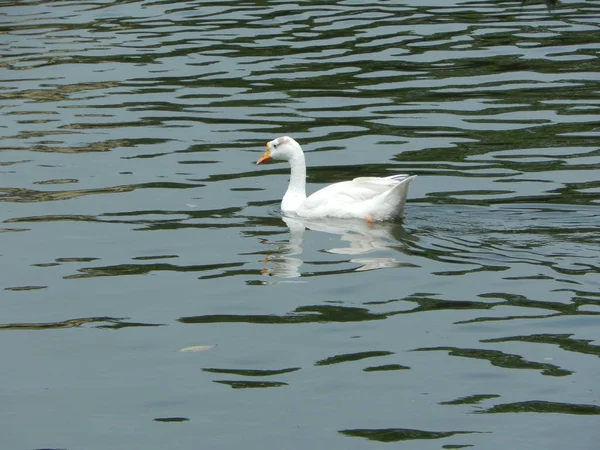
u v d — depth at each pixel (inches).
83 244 582.9
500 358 432.5
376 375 422.3
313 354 442.6
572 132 772.0
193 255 561.9
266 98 888.3
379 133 788.6
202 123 826.2
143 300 505.0
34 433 389.1
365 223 601.3
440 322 468.1
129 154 755.4
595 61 954.1
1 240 590.2
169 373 431.2
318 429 385.1
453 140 766.5
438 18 1146.0
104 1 1325.0
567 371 419.8
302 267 538.0
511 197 637.9
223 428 388.5
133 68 995.3
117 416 399.5
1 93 922.7
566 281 505.0
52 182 695.7
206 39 1096.2
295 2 1261.1
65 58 1040.8
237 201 657.6
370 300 494.3
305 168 667.4
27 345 461.4
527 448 368.2
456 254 546.0
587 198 629.9
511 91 881.5
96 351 453.4
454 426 383.6
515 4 1198.9
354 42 1056.8
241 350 448.5
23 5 1318.9
